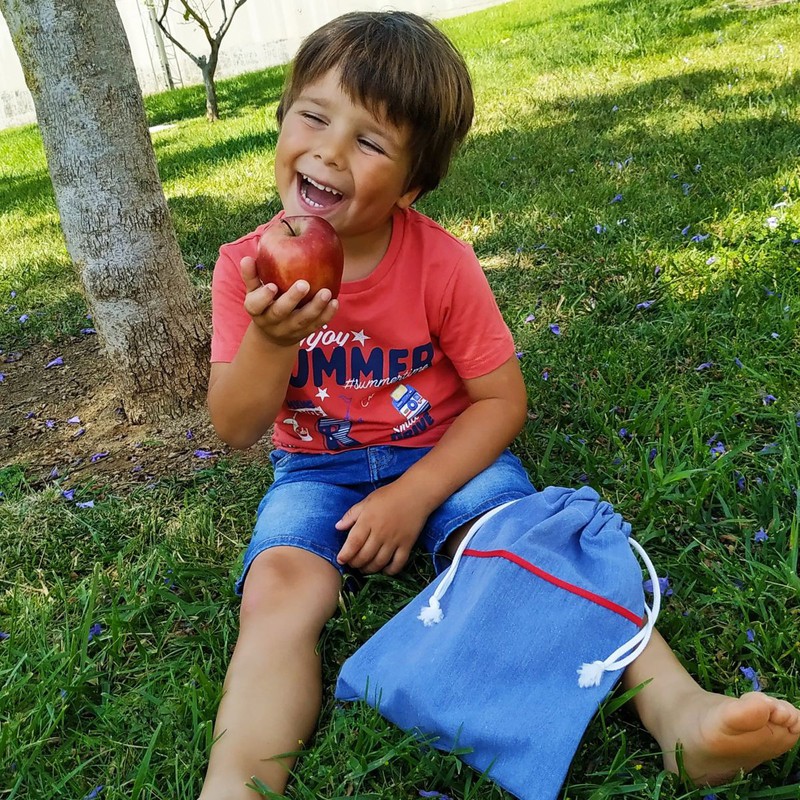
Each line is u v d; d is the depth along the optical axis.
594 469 2.09
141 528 2.19
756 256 2.99
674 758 1.34
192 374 2.69
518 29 10.20
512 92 6.62
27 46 2.31
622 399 2.36
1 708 1.64
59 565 2.10
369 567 1.76
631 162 4.27
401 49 1.69
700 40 7.07
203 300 3.53
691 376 2.45
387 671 1.48
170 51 14.66
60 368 3.21
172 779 1.47
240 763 1.38
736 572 1.72
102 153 2.41
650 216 3.47
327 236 1.51
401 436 1.92
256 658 1.53
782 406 2.22
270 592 1.63
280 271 1.47
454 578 1.60
